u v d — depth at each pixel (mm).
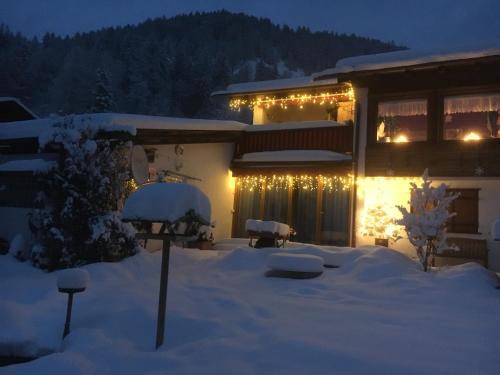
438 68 13156
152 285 8133
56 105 69000
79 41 99062
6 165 11984
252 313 6199
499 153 12562
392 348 4609
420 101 13898
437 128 13383
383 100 14320
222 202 16359
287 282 8680
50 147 10242
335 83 16781
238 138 16922
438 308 6770
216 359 4348
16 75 69938
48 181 10000
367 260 9883
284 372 3977
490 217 12562
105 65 72438
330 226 15039
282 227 12289
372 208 13883
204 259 11375
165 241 5238
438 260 12727
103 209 10055
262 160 16312
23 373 4082
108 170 10234
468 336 5164
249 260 10477
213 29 134250
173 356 4484
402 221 10453
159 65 72875
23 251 10523
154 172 12953
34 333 5836
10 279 8500
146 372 4168
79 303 6883
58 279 5633
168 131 13266
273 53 132125
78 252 9695
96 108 46375
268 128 16797
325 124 15859
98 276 8727
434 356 4383
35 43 90125
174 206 4875
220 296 6988
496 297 7570
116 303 6613
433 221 10117
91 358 4547
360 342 4797
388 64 13406
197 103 64625
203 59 76500
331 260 10391
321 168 15078
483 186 12766
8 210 12016
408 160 13641
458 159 13008
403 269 9500
